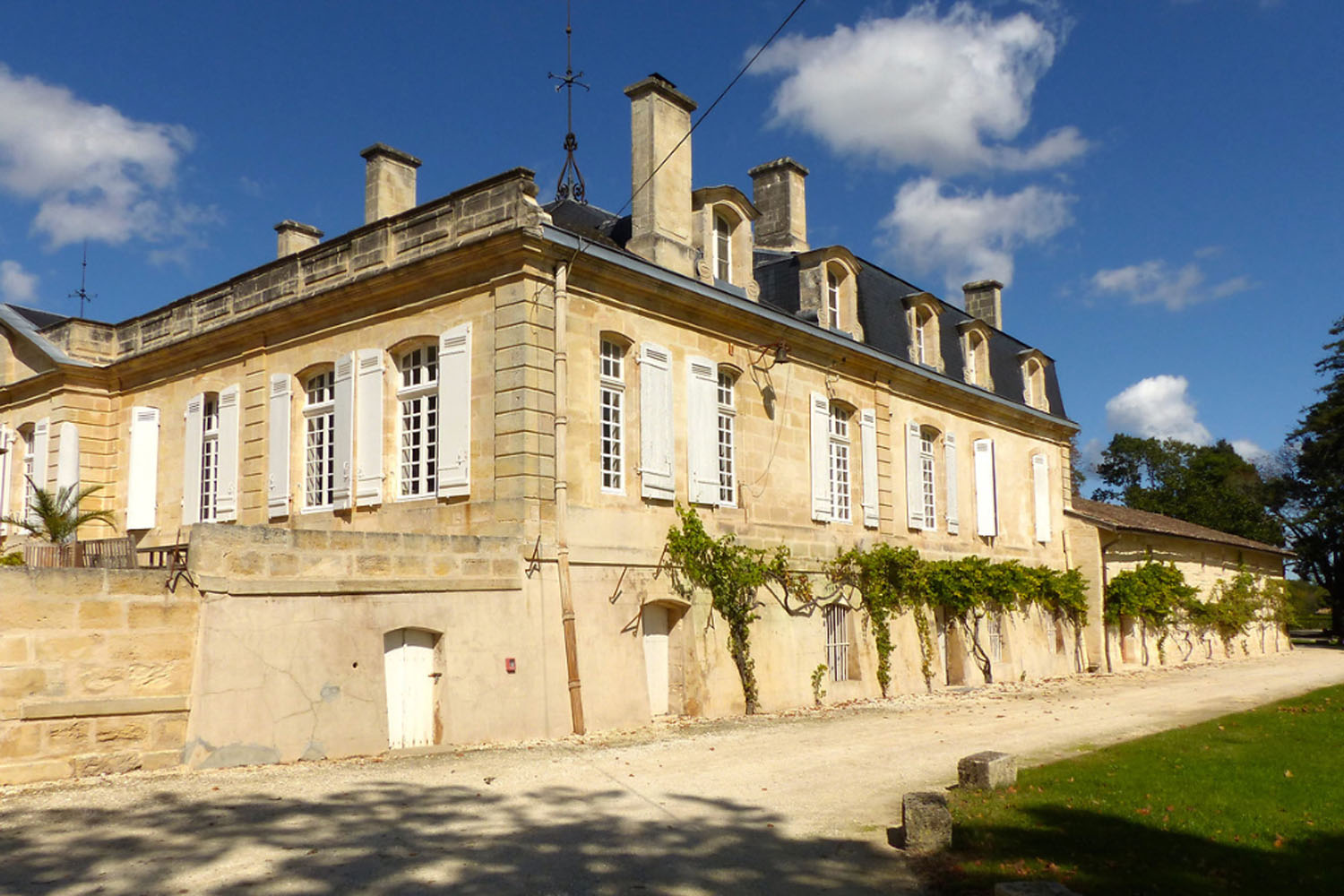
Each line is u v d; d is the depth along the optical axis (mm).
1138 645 30250
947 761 11656
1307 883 6898
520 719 13125
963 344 25641
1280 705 17766
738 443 17703
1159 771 10695
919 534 22703
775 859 7461
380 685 11859
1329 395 44750
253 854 7164
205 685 10336
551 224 14125
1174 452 64812
